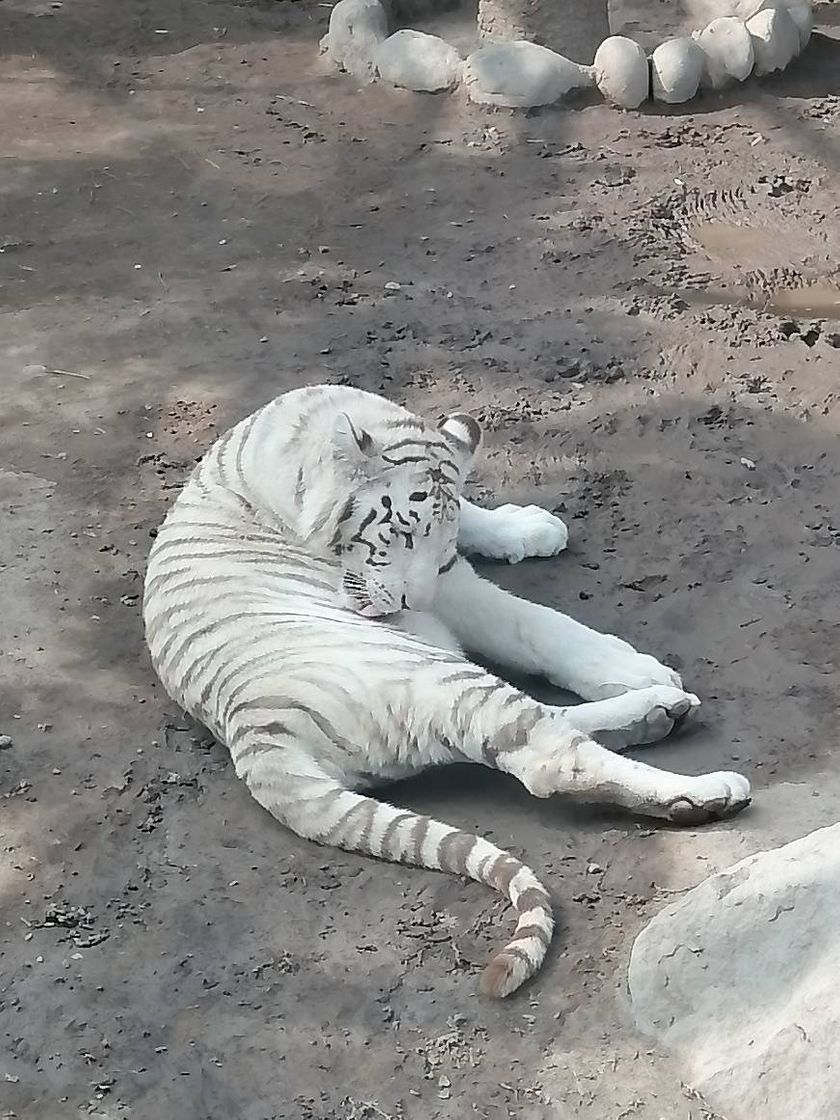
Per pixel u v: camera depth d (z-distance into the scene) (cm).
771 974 329
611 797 389
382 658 402
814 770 418
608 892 377
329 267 773
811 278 745
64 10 1148
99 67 1047
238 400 654
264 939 374
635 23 1098
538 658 454
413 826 384
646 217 810
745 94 955
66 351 703
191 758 442
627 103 941
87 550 554
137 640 502
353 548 429
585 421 629
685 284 743
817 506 558
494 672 469
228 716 412
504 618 457
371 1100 329
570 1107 322
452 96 967
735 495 568
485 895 380
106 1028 353
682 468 589
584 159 884
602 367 669
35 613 517
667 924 346
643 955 345
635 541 544
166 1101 334
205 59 1053
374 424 439
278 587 429
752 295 732
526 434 621
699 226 803
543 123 930
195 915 383
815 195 832
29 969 371
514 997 350
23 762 445
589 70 955
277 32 1099
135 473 605
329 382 666
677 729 437
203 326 720
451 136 922
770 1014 324
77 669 488
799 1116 304
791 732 436
